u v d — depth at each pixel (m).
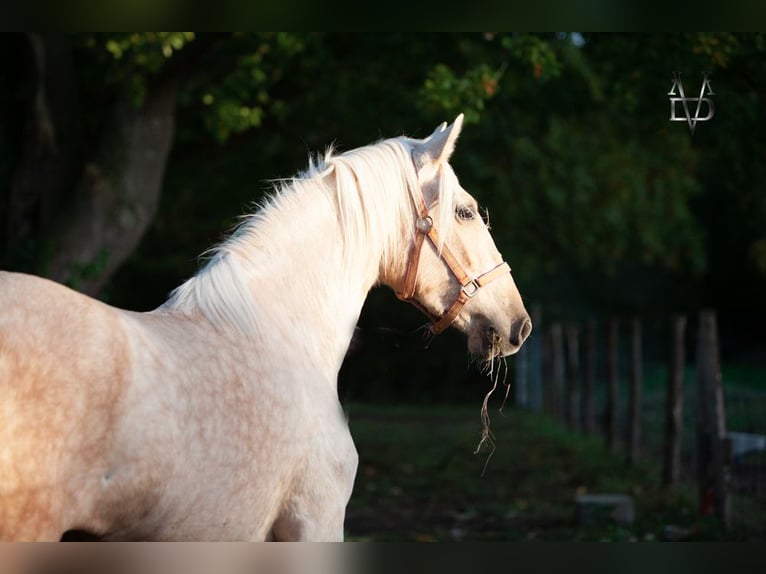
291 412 3.24
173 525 2.85
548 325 31.28
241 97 11.13
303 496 3.29
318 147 14.30
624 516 8.27
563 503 9.84
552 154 18.05
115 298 18.67
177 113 12.60
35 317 2.59
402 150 3.90
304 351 3.50
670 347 10.43
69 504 2.55
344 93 13.12
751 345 29.11
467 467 12.70
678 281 31.77
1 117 10.93
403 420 19.95
